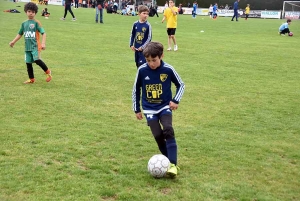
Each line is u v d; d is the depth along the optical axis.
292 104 7.59
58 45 14.36
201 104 7.39
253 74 10.57
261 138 5.67
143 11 9.11
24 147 4.90
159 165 4.16
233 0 56.34
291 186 4.18
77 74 9.53
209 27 27.89
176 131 5.81
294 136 5.82
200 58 13.00
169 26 14.29
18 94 7.45
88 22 25.58
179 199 3.78
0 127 5.60
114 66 10.80
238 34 23.08
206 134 5.73
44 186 3.92
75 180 4.08
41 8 39.97
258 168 4.60
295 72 11.10
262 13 50.22
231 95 8.14
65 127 5.74
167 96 4.38
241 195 3.91
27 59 8.16
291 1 48.84
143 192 3.87
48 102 7.02
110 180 4.12
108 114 6.51
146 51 4.14
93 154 4.80
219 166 4.61
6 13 28.73
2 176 4.10
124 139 5.38
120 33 19.61
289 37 22.42
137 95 4.48
